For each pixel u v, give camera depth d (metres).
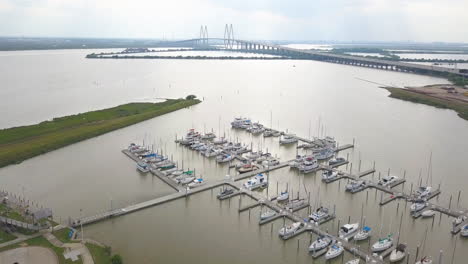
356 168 135.12
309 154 148.88
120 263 76.25
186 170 132.38
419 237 91.19
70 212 101.12
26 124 195.88
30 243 81.12
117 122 191.00
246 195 113.44
